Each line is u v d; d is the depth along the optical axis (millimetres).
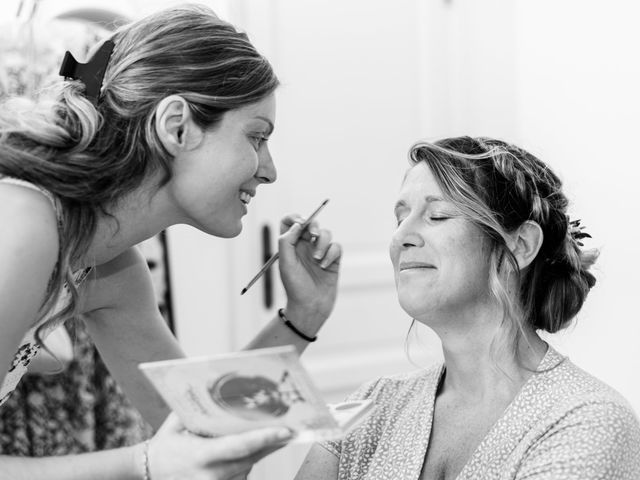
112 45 1292
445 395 1399
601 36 2322
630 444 1213
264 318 2863
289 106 2898
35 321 1236
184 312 2734
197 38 1272
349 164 3014
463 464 1327
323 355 2980
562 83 2438
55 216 1209
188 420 1102
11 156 1188
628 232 2275
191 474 1100
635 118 2240
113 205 1261
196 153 1260
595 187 2359
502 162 1348
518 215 1335
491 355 1336
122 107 1239
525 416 1271
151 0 2412
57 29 2160
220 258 2781
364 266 3033
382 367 3064
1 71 2059
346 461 1455
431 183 1357
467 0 3143
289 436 1079
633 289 2270
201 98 1244
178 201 1293
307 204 2943
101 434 2189
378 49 3047
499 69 3061
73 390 2107
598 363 2373
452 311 1341
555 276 1385
